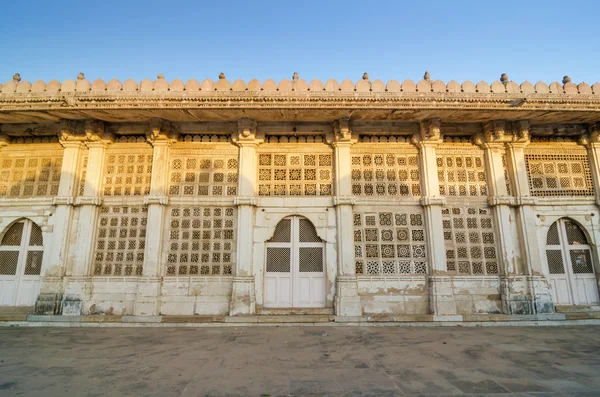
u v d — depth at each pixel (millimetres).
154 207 9211
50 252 9164
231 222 9461
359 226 9438
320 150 9938
